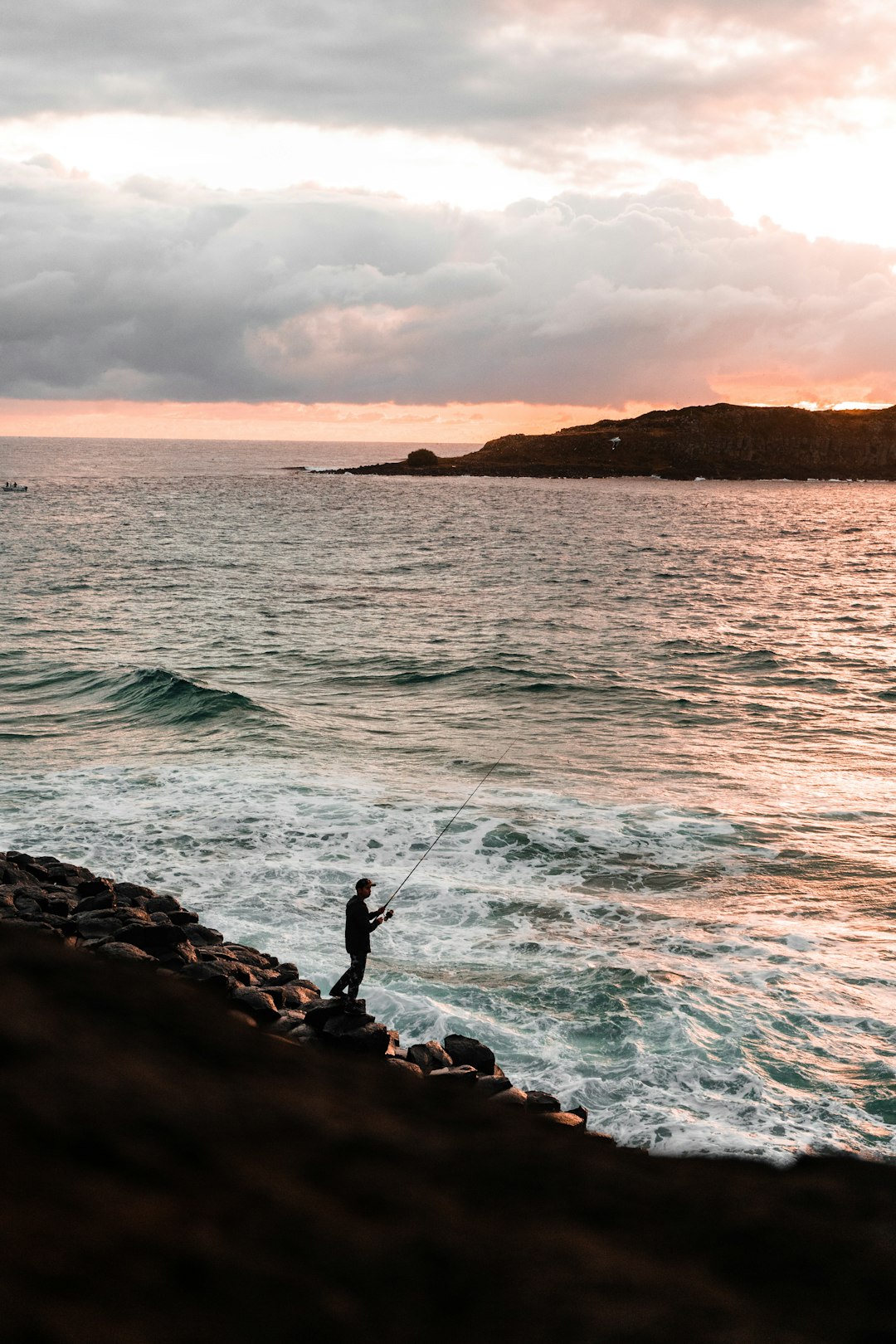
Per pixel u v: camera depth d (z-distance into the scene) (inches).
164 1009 223.6
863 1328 147.3
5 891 572.1
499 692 1368.1
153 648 1702.8
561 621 2066.9
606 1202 181.3
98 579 2645.2
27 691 1338.6
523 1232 162.6
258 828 789.9
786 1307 152.2
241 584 2628.0
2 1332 103.0
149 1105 167.9
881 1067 477.4
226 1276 128.0
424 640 1812.3
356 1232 149.1
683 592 2573.8
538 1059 475.2
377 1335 127.0
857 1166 213.3
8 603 2193.7
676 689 1391.5
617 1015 518.6
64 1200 132.2
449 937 613.6
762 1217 181.5
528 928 629.0
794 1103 444.5
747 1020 516.4
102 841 757.3
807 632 1916.8
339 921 632.4
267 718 1170.6
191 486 7539.4
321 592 2518.5
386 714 1235.2
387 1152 182.7
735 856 754.8
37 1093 158.7
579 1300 143.8
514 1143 202.8
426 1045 428.8
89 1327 108.9
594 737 1127.0
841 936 625.6
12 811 826.8
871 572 3083.2
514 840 773.3
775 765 1012.5
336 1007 440.8
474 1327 133.0
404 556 3415.4
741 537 4370.1
